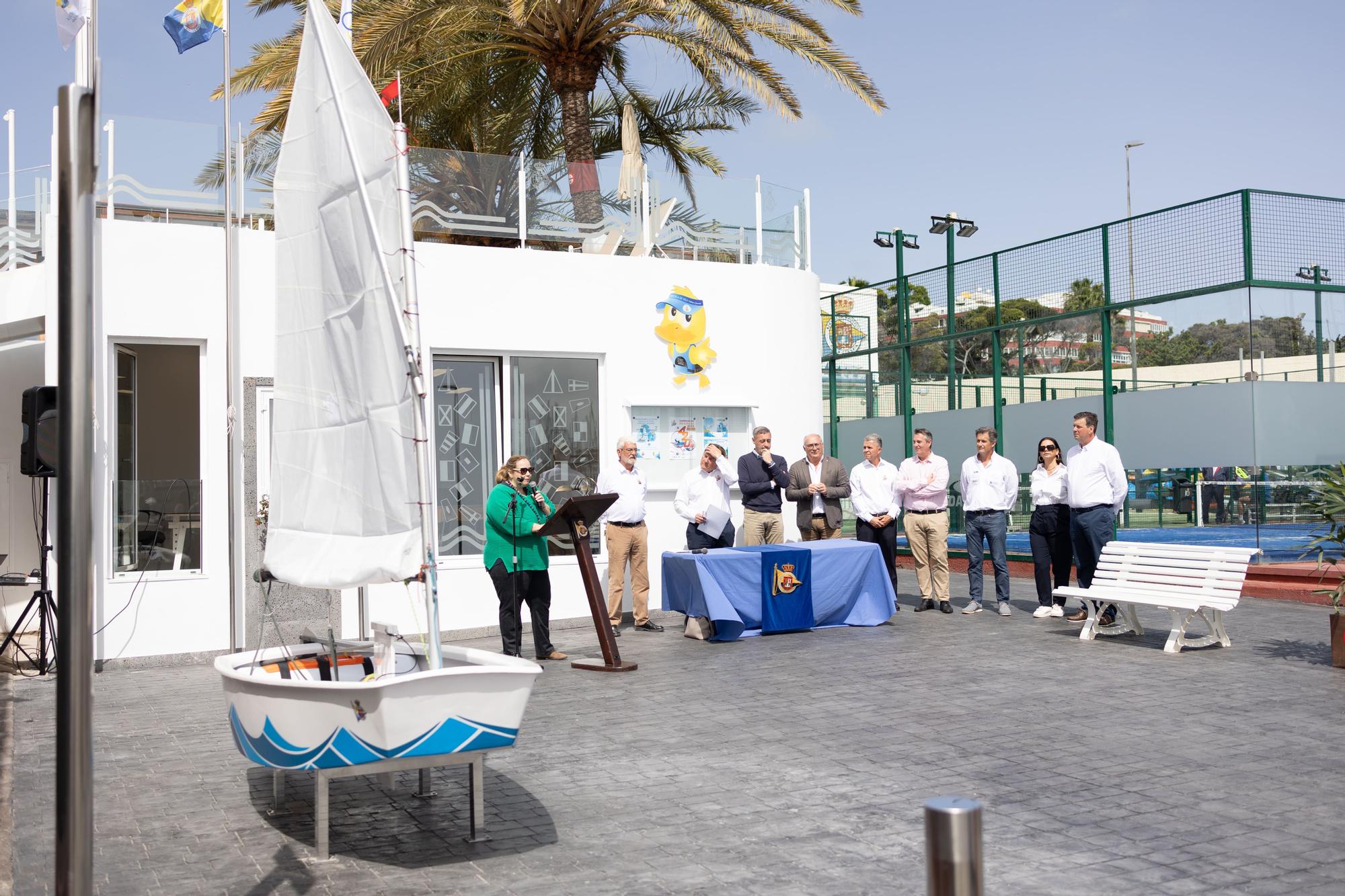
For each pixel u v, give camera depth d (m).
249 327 10.52
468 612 11.25
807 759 6.18
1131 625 10.14
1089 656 9.19
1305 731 6.53
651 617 12.24
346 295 5.27
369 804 5.58
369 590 10.80
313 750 4.77
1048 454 11.61
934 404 17.06
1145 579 9.78
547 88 17.73
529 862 4.66
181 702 8.35
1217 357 12.74
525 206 12.03
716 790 5.62
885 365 18.09
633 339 12.26
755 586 10.69
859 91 13.98
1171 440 13.28
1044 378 15.02
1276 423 12.41
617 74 17.44
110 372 10.08
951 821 2.80
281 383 5.86
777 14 13.99
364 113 5.16
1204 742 6.32
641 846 4.82
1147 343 13.54
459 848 4.87
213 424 10.35
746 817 5.19
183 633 10.15
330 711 4.71
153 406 10.30
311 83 5.61
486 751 4.94
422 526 4.91
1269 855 4.50
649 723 7.14
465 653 5.38
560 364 12.01
